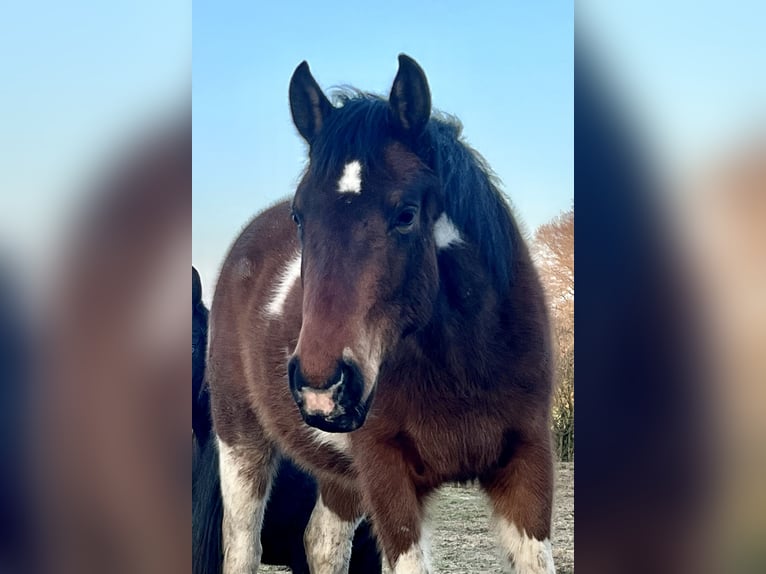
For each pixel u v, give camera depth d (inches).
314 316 94.1
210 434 161.3
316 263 96.3
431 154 106.0
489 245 108.5
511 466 110.0
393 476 110.8
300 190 102.1
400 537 109.6
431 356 107.5
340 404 92.5
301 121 113.3
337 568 146.9
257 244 153.6
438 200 105.8
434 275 104.3
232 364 150.9
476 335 107.1
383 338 98.7
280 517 163.5
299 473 162.1
